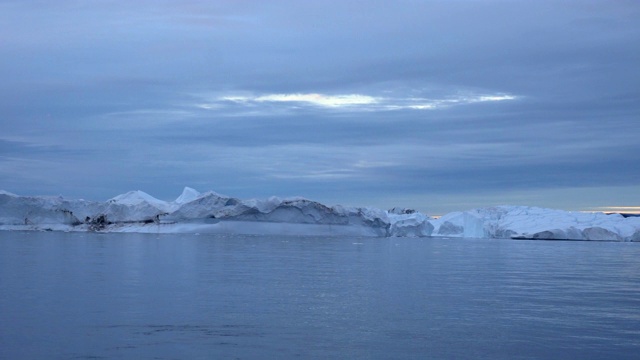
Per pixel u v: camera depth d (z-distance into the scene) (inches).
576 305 917.2
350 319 795.4
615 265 1708.9
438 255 2043.6
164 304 882.1
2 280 1131.3
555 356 631.8
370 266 1535.4
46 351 625.3
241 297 954.7
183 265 1456.7
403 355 629.0
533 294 1029.2
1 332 699.4
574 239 3823.8
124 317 785.6
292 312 837.2
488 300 957.8
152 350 631.2
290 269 1401.3
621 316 831.1
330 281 1179.3
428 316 821.2
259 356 616.7
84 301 898.1
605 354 639.1
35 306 855.1
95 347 640.4
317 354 627.2
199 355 616.1
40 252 1854.1
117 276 1208.8
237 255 1808.6
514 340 692.1
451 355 630.5
